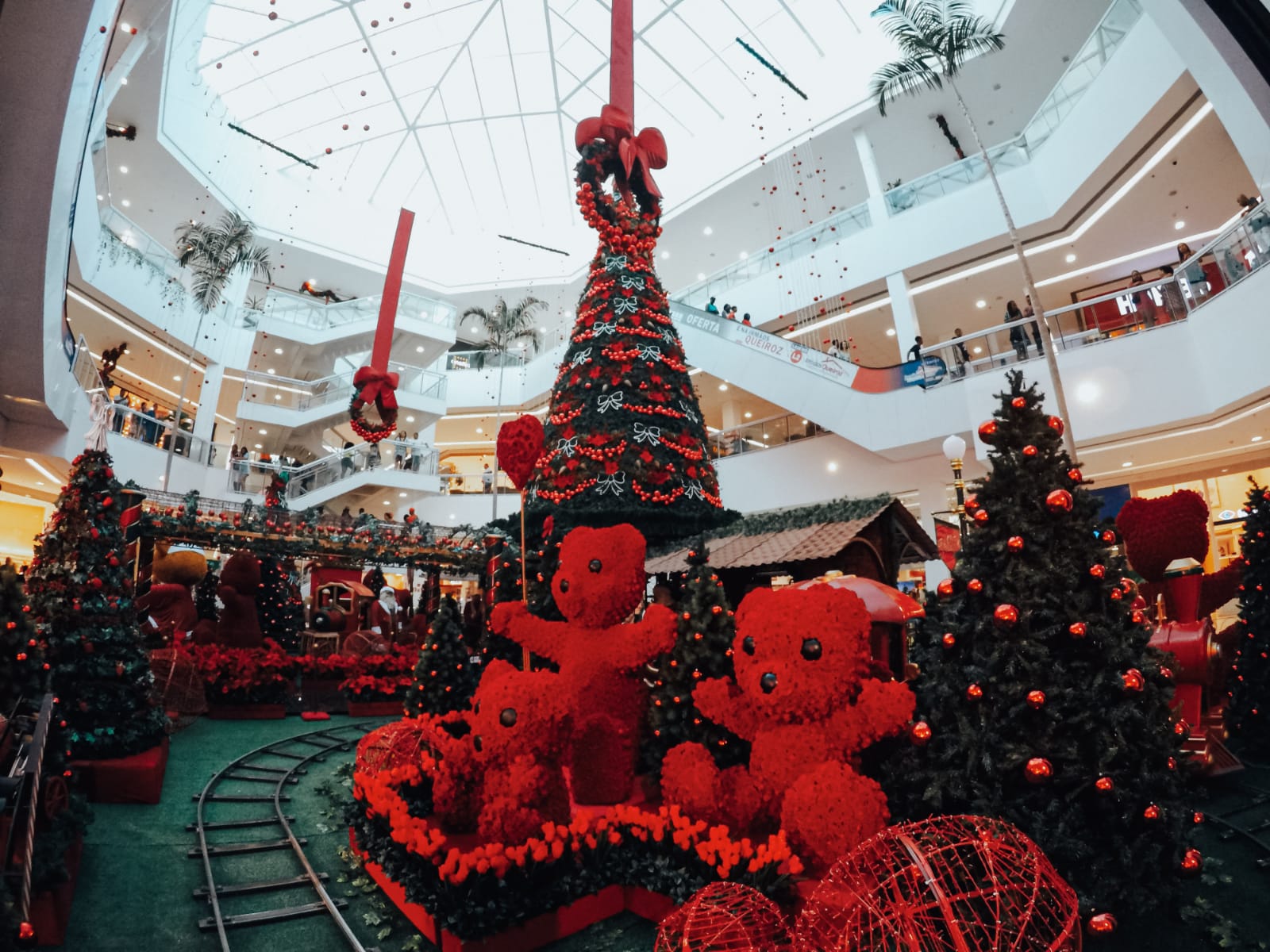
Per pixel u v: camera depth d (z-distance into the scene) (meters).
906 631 4.29
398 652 9.48
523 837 3.09
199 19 17.72
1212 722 5.14
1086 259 15.16
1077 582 2.90
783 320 18.03
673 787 3.29
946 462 13.87
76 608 4.91
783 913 2.64
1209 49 7.91
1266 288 8.95
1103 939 2.65
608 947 2.91
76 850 3.49
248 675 8.04
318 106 22.97
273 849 4.05
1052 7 14.12
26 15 4.53
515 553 5.35
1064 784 2.70
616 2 6.19
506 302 27.36
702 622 3.72
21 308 7.39
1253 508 5.78
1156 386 10.58
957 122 17.33
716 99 21.16
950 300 17.11
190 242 17.89
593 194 6.20
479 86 23.92
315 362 22.98
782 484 16.05
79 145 5.93
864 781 2.88
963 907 2.33
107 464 5.38
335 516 10.60
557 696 3.25
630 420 5.94
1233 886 3.20
